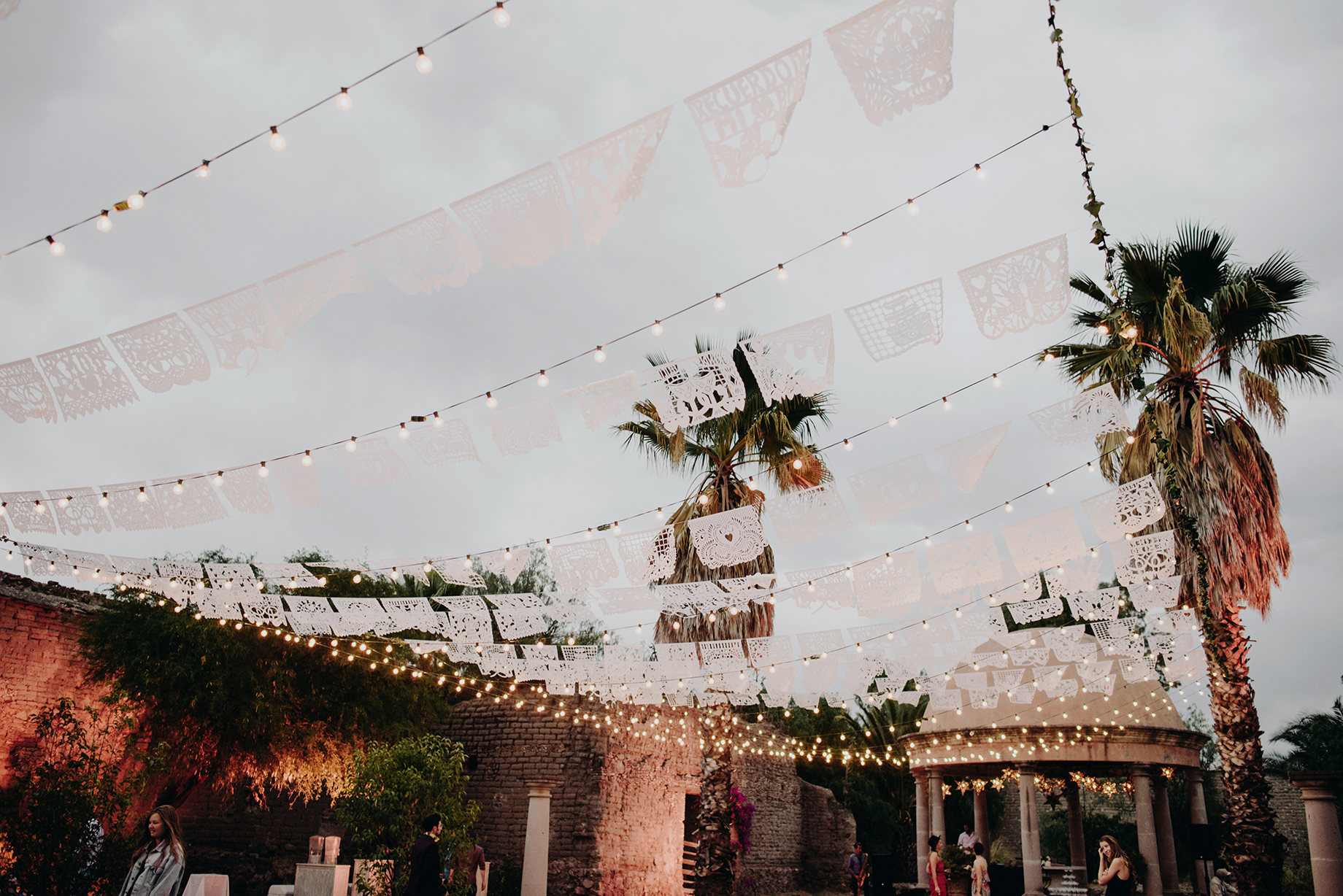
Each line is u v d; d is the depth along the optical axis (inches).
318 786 589.3
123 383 167.6
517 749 674.2
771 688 386.3
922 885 724.0
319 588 574.6
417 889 323.6
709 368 185.8
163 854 233.5
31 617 505.7
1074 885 756.6
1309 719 912.9
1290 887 745.0
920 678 370.9
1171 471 369.4
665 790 751.1
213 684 506.3
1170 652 388.8
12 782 477.7
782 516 243.1
